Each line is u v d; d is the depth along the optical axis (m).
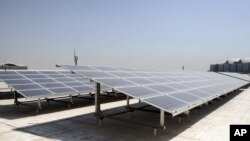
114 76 10.98
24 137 9.03
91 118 12.39
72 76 21.19
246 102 18.94
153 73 16.05
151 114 13.68
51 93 14.40
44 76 18.33
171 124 11.41
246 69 67.38
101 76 10.15
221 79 27.20
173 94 10.27
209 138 9.28
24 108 15.01
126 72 13.16
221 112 14.56
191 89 12.98
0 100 18.17
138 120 12.17
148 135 9.52
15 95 14.48
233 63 72.94
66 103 15.66
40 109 14.48
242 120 12.41
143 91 9.41
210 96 12.47
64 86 16.69
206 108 15.95
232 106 16.86
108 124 11.16
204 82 18.94
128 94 8.45
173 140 8.96
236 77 38.62
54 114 13.33
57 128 10.36
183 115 11.54
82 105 16.39
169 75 17.50
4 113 13.44
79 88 17.05
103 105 16.91
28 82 15.41
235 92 27.84
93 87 18.31
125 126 10.83
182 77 18.55
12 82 14.48
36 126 10.64
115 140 8.83
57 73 20.92
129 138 9.09
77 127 10.57
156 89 10.45
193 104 9.44
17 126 10.60
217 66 77.31
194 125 11.27
